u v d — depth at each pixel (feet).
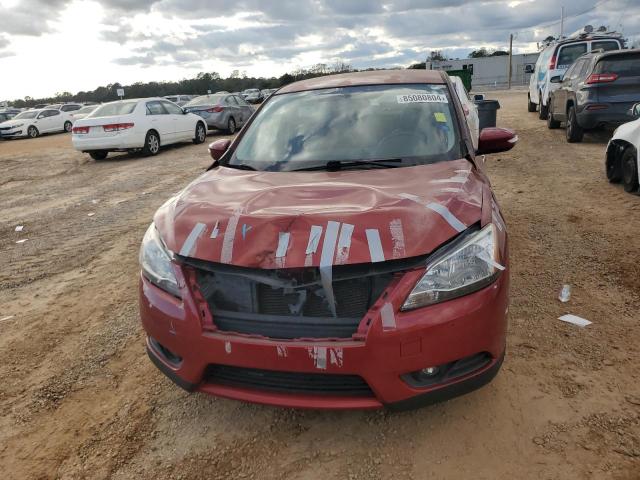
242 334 7.84
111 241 20.63
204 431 9.23
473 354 7.88
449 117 12.09
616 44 45.62
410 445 8.52
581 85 32.71
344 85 13.69
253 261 7.71
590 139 36.35
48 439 9.33
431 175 9.93
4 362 12.00
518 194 22.98
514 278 14.26
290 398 7.93
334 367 7.47
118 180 34.32
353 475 8.03
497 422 8.86
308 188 9.36
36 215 26.07
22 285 16.66
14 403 10.43
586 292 13.17
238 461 8.49
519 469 7.87
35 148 63.10
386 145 11.43
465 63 186.09
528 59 182.80
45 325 13.73
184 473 8.33
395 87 13.25
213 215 8.68
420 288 7.54
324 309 7.72
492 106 34.19
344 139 11.75
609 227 17.83
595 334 11.22
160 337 8.58
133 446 9.02
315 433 8.97
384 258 7.44
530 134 40.75
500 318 8.16
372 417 9.23
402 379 7.61
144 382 10.84
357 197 8.74
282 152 11.80
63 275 17.31
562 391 9.48
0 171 42.98
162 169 37.40
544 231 17.88
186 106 60.39
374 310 7.49
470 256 7.89
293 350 7.51
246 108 65.00
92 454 8.89
